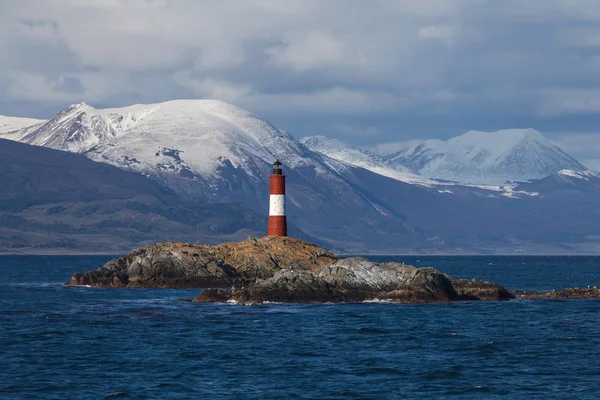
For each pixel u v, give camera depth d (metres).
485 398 181.25
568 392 186.00
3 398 179.88
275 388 190.00
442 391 187.38
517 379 199.50
